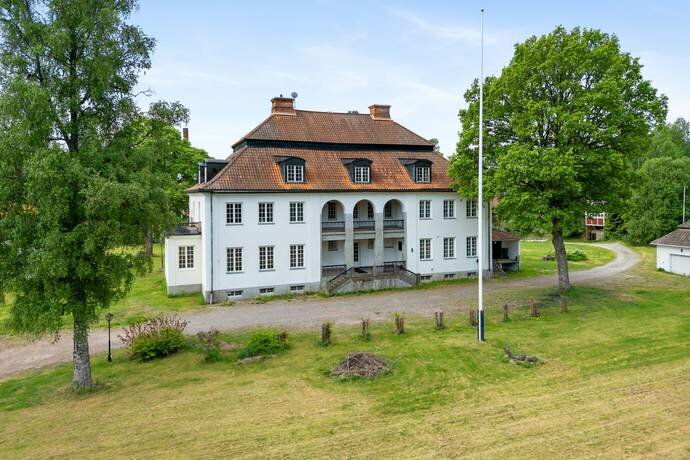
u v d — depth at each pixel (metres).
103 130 18.62
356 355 19.97
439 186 41.06
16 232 16.31
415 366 19.44
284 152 37.97
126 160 18.09
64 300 17.56
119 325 28.44
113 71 17.69
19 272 16.91
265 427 14.46
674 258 43.28
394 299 34.19
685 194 62.91
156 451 13.21
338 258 40.66
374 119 43.84
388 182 39.47
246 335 25.52
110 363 21.64
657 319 26.03
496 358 20.14
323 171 37.97
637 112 30.59
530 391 16.56
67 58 17.64
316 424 14.56
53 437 14.43
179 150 51.94
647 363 18.91
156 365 21.11
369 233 38.84
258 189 34.69
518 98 32.19
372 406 15.78
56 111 16.84
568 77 31.09
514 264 46.69
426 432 13.77
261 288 35.62
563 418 14.33
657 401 15.29
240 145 40.50
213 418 15.27
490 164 34.41
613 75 29.67
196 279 37.44
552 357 20.09
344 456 12.57
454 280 41.56
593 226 78.44
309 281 37.00
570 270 46.19
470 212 42.81
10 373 21.02
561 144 30.31
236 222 34.69
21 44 17.03
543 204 29.72
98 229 16.48
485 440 13.16
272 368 19.98
